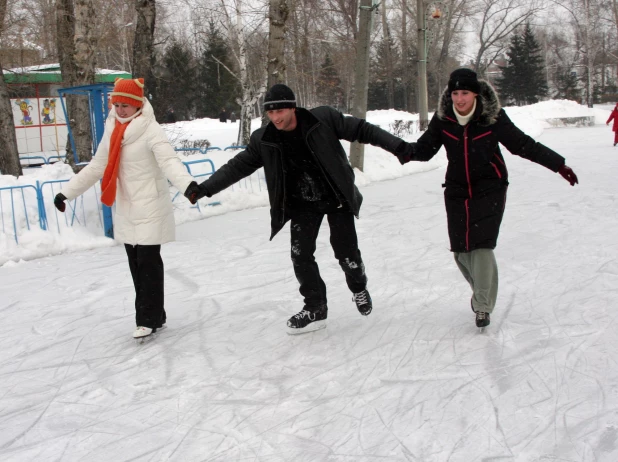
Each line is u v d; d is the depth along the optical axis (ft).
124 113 13.71
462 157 12.55
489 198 12.69
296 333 13.83
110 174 13.67
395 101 181.37
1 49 51.67
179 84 123.44
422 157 12.92
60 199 14.06
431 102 172.24
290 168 12.71
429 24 68.95
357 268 13.55
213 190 13.12
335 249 13.39
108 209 27.81
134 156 13.75
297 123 12.15
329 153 12.19
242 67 54.19
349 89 116.47
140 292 14.61
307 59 60.34
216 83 134.92
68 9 41.91
